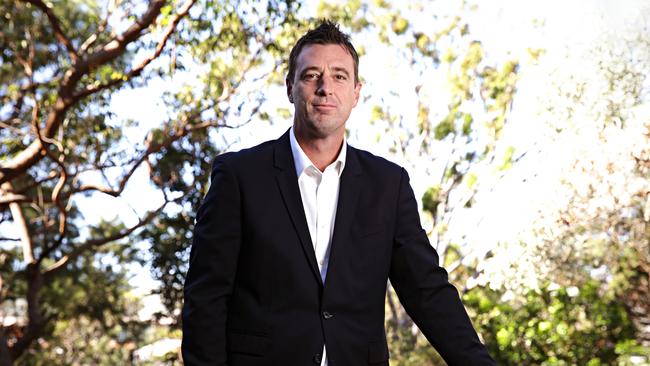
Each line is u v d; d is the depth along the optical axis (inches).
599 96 382.3
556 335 408.2
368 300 91.8
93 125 481.1
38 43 514.0
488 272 410.3
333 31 94.6
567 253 389.1
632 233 380.8
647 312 405.4
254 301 90.4
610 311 404.5
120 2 489.7
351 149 97.7
